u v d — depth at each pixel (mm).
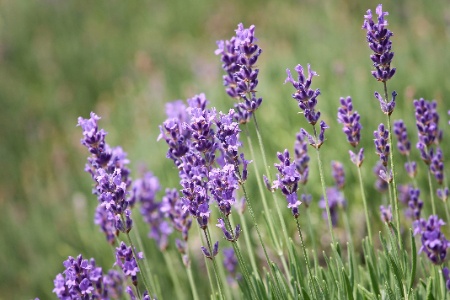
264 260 1016
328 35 2055
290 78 808
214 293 864
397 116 1203
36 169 1969
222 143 799
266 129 1312
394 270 804
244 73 838
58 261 1304
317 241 1034
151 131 1674
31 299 1293
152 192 966
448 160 1086
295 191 798
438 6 2094
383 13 795
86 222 1338
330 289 839
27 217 1662
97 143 840
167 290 1038
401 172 1070
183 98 1773
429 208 1035
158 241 967
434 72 1424
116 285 920
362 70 1504
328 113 1277
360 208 1055
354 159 851
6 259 1454
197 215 799
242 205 882
